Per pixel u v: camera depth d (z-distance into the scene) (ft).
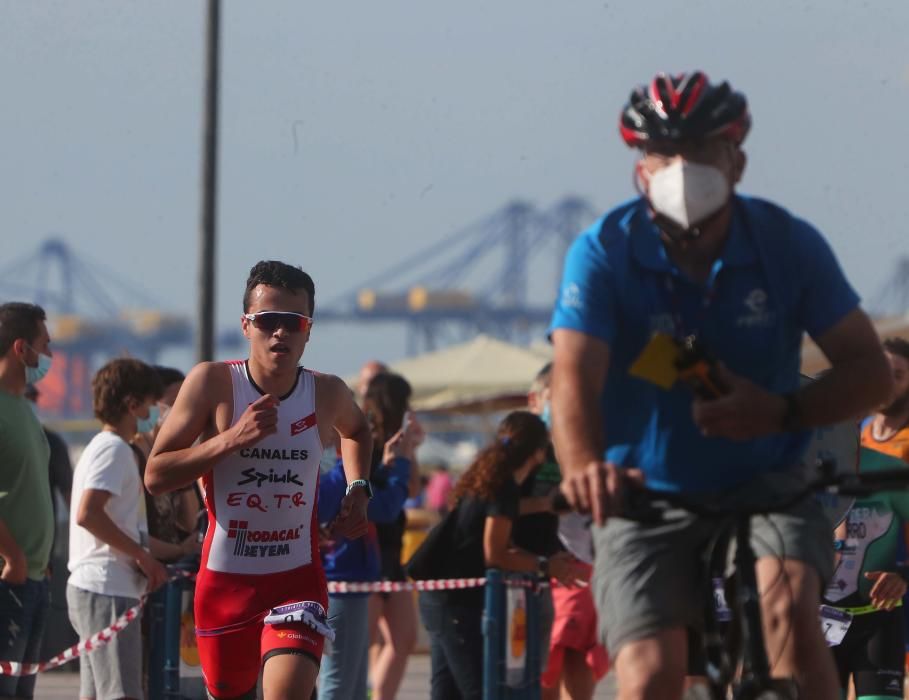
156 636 80.07
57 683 131.34
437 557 86.48
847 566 72.13
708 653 40.06
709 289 41.19
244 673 63.05
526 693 86.99
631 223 41.73
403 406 90.43
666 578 40.63
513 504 85.51
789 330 42.01
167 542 83.87
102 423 78.33
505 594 85.20
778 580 39.40
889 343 74.74
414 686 133.80
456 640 86.43
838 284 41.73
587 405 39.78
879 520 71.92
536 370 206.90
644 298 41.34
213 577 62.13
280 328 62.13
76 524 77.20
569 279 41.65
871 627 72.43
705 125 39.93
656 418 41.73
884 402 41.81
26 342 77.00
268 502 62.03
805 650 39.14
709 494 41.73
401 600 100.58
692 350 38.91
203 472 59.62
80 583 76.64
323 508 82.02
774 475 42.37
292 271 63.72
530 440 86.02
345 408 65.10
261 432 58.85
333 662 83.41
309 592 62.59
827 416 40.01
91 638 76.18
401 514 100.01
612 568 41.19
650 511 38.91
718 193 39.83
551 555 89.92
